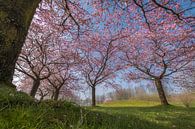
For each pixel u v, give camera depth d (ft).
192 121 49.01
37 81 95.61
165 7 37.11
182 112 69.26
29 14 23.26
